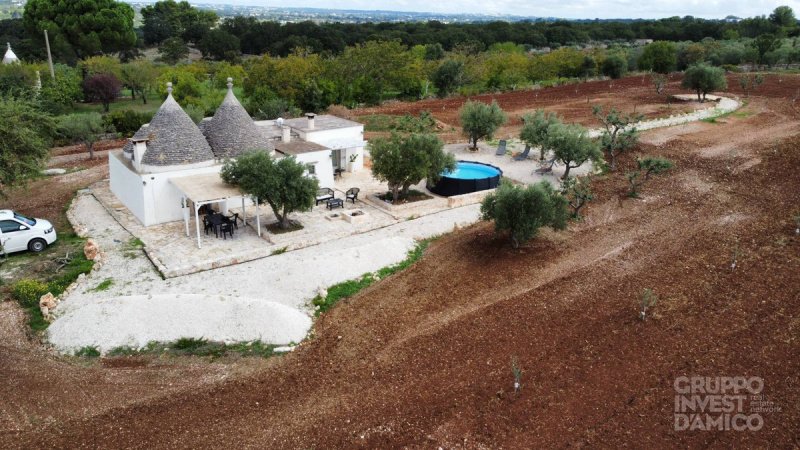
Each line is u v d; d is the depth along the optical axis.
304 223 29.27
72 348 19.47
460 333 20.08
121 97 76.19
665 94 67.69
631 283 23.39
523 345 19.27
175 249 26.05
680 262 25.20
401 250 26.83
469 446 14.76
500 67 82.94
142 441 15.18
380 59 73.56
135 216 30.53
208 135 31.98
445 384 17.33
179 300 21.17
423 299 22.69
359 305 22.39
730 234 28.12
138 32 140.62
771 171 37.75
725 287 22.86
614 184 36.41
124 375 18.17
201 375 18.17
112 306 20.84
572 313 21.22
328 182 34.59
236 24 123.19
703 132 48.28
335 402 16.69
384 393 17.03
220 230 28.17
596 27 149.75
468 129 43.38
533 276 24.23
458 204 32.91
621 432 15.11
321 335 20.34
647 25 150.38
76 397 17.05
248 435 15.38
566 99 67.81
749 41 104.19
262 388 17.44
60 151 47.41
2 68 63.28
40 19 84.88
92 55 87.19
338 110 62.47
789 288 22.56
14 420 16.03
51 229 26.91
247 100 61.06
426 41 120.38
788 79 74.94
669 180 36.91
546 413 15.91
